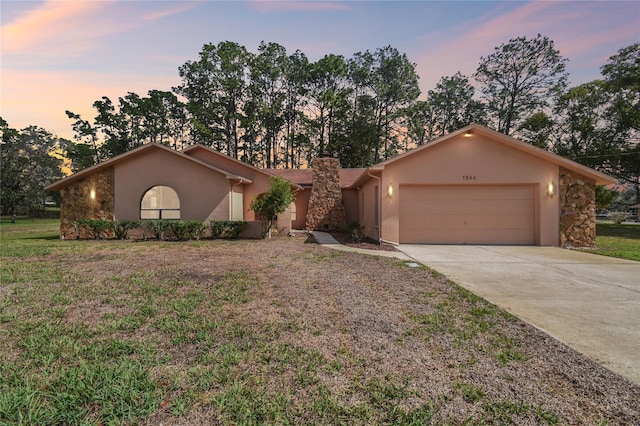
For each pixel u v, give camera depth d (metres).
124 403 2.33
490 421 2.16
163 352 3.16
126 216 14.07
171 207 14.23
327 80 36.72
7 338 3.47
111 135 41.31
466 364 2.93
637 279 6.29
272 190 13.64
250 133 37.69
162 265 7.55
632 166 22.72
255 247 10.91
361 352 3.17
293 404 2.35
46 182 45.44
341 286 5.69
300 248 10.70
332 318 4.11
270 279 6.17
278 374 2.76
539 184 11.59
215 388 2.55
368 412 2.25
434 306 4.59
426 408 2.30
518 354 3.12
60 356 3.06
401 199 12.12
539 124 26.53
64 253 9.41
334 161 19.17
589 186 11.40
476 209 12.00
